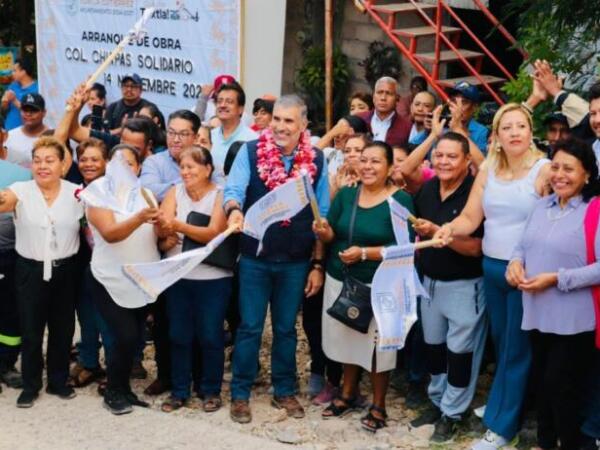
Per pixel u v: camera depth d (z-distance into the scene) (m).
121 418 6.70
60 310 6.97
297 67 12.56
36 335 6.88
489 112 8.88
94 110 10.25
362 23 11.88
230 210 6.46
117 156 6.52
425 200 6.45
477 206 6.17
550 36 8.12
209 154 6.66
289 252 6.55
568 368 5.75
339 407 6.76
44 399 7.04
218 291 6.67
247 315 6.65
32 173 7.21
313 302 6.98
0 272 7.09
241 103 7.80
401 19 11.52
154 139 7.85
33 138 8.92
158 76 11.62
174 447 6.24
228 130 7.83
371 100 9.55
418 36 10.56
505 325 6.15
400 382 7.33
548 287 5.71
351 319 6.34
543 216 5.79
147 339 8.44
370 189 6.45
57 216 6.79
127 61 11.84
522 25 8.92
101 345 8.12
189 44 11.24
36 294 6.82
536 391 6.21
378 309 6.16
